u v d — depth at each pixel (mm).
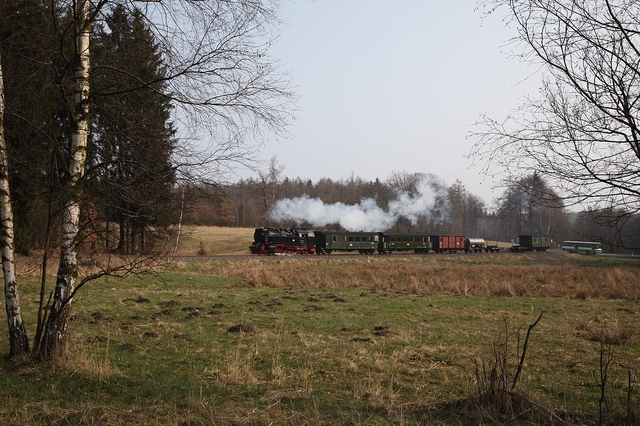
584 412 6414
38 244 11484
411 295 22391
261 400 6938
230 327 12781
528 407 6355
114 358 9219
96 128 8656
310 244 55344
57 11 8227
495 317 15844
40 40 8461
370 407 6805
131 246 9586
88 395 6977
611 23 5602
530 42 5898
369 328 13445
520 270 36156
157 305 16234
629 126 5488
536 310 17625
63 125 9250
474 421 6152
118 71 8719
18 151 8891
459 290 23469
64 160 8367
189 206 8445
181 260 33969
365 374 8703
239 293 21203
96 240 8828
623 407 6598
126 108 8742
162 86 8625
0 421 5867
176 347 10359
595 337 12211
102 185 8562
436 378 8562
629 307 18781
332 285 26797
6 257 8430
